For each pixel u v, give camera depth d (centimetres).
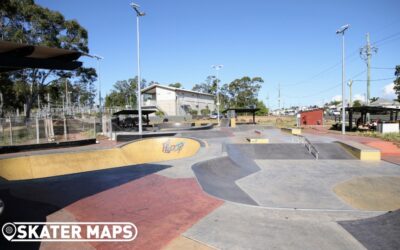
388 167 1396
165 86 6638
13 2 3045
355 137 2541
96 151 1722
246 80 8719
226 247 479
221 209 664
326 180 1141
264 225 572
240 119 5928
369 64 4050
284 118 6338
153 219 601
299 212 650
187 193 785
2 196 743
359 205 849
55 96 4556
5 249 460
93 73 4156
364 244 482
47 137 2586
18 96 3731
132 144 1919
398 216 582
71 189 812
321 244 488
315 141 2058
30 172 1400
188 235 524
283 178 1173
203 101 7988
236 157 1516
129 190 808
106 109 5088
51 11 3325
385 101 5609
